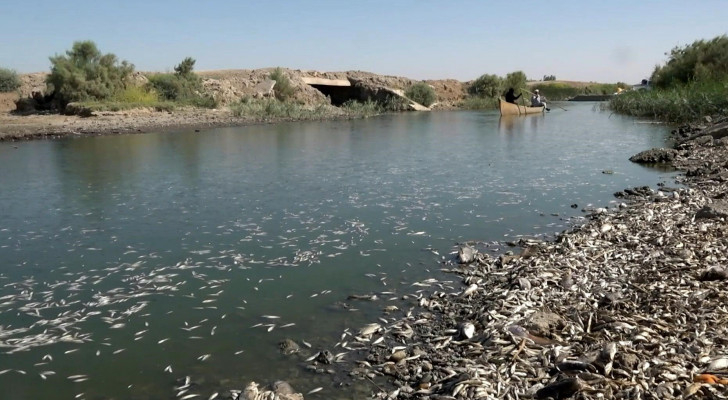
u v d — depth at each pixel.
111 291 7.13
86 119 33.91
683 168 15.26
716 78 35.97
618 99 44.91
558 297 6.42
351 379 5.02
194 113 39.44
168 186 13.91
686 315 5.56
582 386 4.23
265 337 5.88
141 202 12.09
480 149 21.31
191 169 16.64
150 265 8.06
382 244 8.97
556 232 9.46
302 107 47.09
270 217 10.69
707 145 18.30
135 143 24.20
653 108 35.06
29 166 17.34
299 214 10.90
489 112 52.72
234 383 5.00
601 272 7.12
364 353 5.49
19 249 8.84
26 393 4.89
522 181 14.12
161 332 6.02
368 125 35.69
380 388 4.84
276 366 5.28
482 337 5.50
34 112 37.69
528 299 6.36
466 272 7.60
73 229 9.98
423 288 7.12
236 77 52.34
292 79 53.50
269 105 42.53
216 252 8.62
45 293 7.07
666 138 23.58
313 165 17.41
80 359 5.46
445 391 4.62
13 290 7.18
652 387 4.23
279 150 21.58
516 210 11.08
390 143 24.14
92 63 40.00
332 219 10.50
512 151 20.47
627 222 9.55
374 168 16.66
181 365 5.34
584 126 31.42
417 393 4.70
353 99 57.53
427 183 14.02
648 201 11.24
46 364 5.38
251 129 32.03
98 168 16.89
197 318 6.34
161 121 34.50
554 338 5.35
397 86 63.34
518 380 4.61
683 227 8.81
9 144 23.75
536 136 26.33
